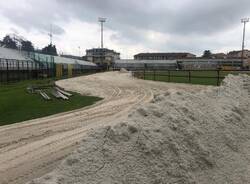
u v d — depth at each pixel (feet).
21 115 41.93
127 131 16.72
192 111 23.68
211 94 33.78
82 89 87.20
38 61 172.04
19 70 134.92
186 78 126.72
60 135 29.71
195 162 17.75
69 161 14.11
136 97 65.62
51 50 364.17
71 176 13.26
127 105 52.49
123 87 93.56
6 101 55.77
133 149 15.71
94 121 37.40
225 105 30.96
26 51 188.44
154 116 20.25
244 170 19.44
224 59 394.73
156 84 100.27
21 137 28.96
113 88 90.27
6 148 25.13
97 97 66.03
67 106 51.19
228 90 39.88
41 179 12.85
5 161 21.72
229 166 19.42
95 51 499.92
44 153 23.65
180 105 23.67
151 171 14.96
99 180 13.41
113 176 13.83
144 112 20.57
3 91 77.25
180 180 15.49
